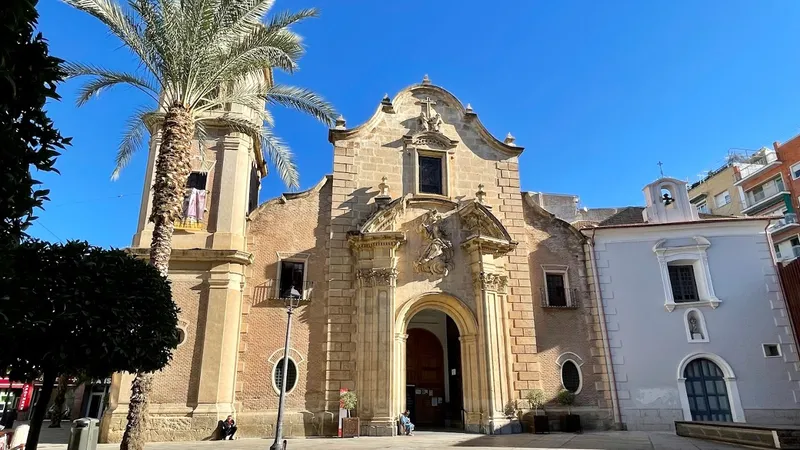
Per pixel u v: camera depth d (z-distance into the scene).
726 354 24.09
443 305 23.97
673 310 24.95
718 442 17.27
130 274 10.66
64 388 36.03
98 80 17.75
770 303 24.81
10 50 5.27
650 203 28.48
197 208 22.70
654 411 23.61
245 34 17.94
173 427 19.70
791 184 42.56
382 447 16.61
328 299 23.00
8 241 5.48
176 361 20.66
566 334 25.06
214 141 24.02
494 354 22.83
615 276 25.88
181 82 16.95
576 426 22.91
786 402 23.28
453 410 26.09
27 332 8.82
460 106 27.64
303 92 19.73
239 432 20.56
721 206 49.50
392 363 21.69
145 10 16.47
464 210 24.72
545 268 26.02
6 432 15.00
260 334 22.03
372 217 23.44
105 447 17.55
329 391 21.69
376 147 25.83
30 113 5.76
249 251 23.11
